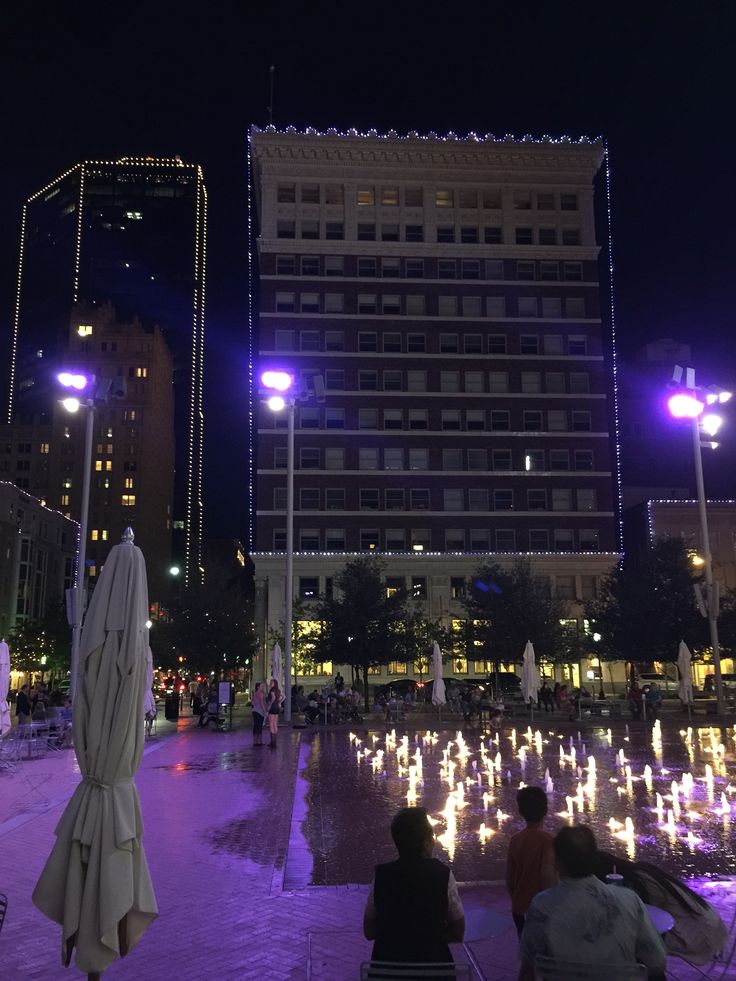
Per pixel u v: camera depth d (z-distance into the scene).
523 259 74.75
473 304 73.75
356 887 9.44
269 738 29.47
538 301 74.38
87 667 6.48
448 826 13.34
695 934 5.29
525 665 37.31
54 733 26.84
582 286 74.69
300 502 69.06
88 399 32.44
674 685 63.72
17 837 12.51
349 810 14.87
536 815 5.82
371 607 49.62
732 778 18.67
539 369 73.31
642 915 4.29
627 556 83.44
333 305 72.56
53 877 6.00
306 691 63.97
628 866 5.49
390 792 17.03
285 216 73.62
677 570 51.34
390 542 69.25
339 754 24.73
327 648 50.03
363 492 69.88
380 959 4.58
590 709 43.53
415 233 74.56
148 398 155.62
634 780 18.45
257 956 7.19
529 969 4.37
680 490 90.94
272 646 61.97
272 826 13.34
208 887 9.50
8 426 153.12
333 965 6.94
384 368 72.06
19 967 7.13
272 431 69.88
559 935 4.18
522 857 5.71
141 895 6.15
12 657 87.00
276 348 71.31
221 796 16.55
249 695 65.50
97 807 6.10
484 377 72.75
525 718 41.00
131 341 159.62
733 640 49.69
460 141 74.50
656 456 92.94
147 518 152.62
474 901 8.74
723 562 77.19
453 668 65.75
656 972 4.29
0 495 98.88
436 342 72.81
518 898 5.63
